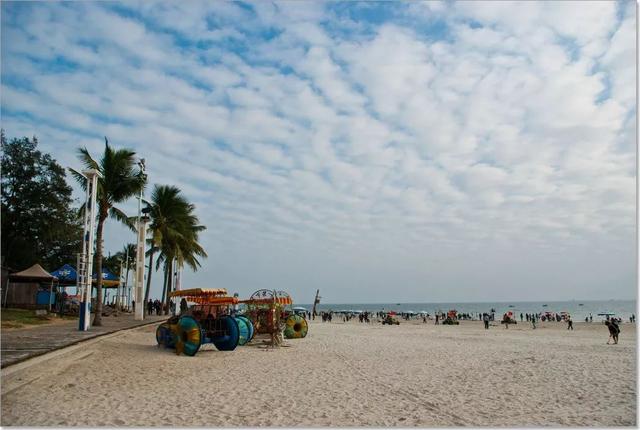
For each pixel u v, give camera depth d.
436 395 10.80
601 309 199.75
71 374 11.82
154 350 17.67
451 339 29.16
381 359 17.55
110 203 25.59
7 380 10.32
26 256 42.44
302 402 9.89
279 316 22.66
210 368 14.47
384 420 8.57
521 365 16.02
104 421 8.09
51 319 28.00
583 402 10.19
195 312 19.27
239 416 8.66
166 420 8.27
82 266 21.19
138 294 33.91
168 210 40.53
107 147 25.19
